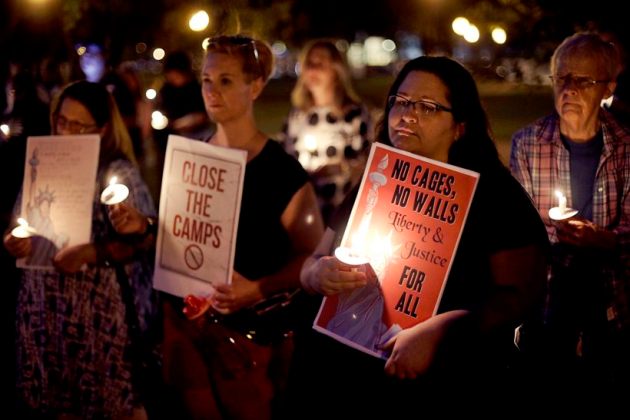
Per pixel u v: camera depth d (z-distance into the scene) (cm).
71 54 698
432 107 270
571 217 358
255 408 355
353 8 1752
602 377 398
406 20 1493
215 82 349
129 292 383
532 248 264
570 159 399
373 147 281
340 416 277
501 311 259
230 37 356
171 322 365
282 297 351
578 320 397
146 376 392
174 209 357
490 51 697
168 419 398
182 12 1327
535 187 408
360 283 268
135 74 850
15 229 382
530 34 672
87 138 386
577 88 383
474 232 269
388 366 256
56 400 392
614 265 386
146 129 888
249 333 349
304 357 289
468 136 277
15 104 534
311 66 627
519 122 1516
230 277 342
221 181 343
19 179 495
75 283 384
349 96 634
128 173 392
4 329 566
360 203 281
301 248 354
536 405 381
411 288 271
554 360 395
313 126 633
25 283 400
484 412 264
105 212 389
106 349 384
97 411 387
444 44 832
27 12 600
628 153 386
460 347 257
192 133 827
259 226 351
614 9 544
